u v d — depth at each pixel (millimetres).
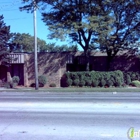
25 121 8992
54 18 27016
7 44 29922
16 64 31531
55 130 7688
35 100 14891
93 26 24312
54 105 12445
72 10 26219
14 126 8289
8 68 30969
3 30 28906
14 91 22906
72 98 16031
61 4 26438
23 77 31281
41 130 7719
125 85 28047
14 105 12648
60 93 21203
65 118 9359
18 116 9875
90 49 30797
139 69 32312
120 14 28406
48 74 30109
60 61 30125
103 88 25062
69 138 6820
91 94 20125
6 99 15844
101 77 27312
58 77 29891
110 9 27109
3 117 9727
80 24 25547
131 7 27219
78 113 10234
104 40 26578
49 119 9242
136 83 28234
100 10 25953
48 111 10781
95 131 7504
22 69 31422
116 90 22016
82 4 26031
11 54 30000
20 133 7426
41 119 9273
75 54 32156
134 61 32500
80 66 32062
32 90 23266
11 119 9359
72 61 30266
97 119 9109
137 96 17734
